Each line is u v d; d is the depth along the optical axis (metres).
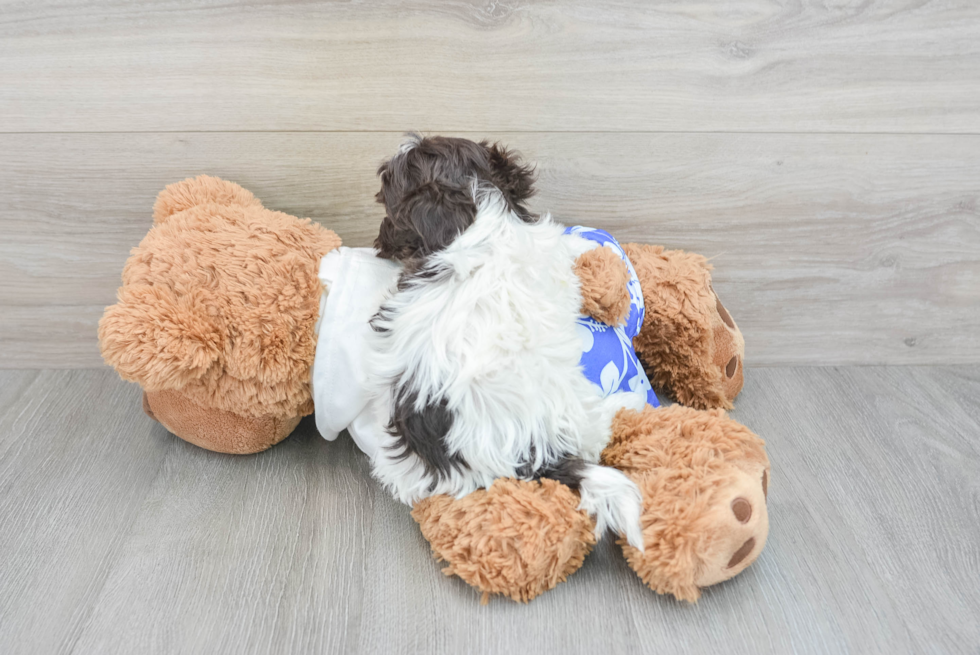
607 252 0.87
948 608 0.79
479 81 0.98
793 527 0.90
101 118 0.98
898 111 1.04
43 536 0.85
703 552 0.72
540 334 0.77
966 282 1.18
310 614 0.76
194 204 0.95
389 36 0.94
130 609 0.77
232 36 0.93
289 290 0.83
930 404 1.16
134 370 0.79
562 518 0.75
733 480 0.74
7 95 0.95
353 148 1.02
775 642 0.75
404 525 0.89
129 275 0.84
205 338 0.80
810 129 1.04
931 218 1.12
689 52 0.98
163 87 0.96
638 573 0.78
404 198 0.76
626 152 1.05
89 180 1.02
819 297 1.19
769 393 1.18
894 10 0.97
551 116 1.01
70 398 1.11
